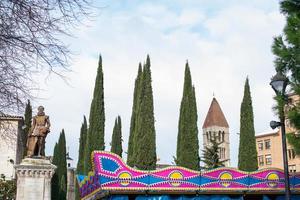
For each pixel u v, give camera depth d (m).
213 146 56.03
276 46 17.88
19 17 6.86
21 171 25.00
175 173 23.39
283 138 14.95
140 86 40.53
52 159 59.75
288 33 17.73
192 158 39.25
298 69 17.64
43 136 26.33
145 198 22.98
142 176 22.80
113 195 22.45
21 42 7.01
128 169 22.62
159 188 22.98
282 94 15.82
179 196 23.53
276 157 99.06
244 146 42.00
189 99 41.22
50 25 7.09
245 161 41.50
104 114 46.97
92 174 24.22
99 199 23.91
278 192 25.16
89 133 46.25
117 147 51.28
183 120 40.47
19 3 6.80
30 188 24.84
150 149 37.66
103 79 48.03
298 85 17.31
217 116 132.38
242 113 43.12
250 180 24.73
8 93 7.29
